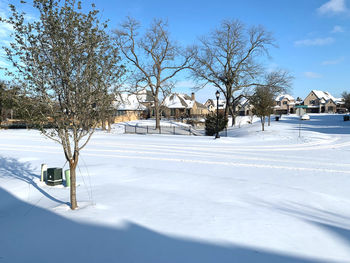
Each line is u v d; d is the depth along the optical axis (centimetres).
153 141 2436
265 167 1229
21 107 563
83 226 511
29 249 429
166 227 505
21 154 1602
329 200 746
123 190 781
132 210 601
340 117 5547
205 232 486
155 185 855
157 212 589
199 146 2066
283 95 9456
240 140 2586
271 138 2664
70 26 553
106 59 584
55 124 608
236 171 1138
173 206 632
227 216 573
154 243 441
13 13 538
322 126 3819
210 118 3516
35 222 544
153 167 1211
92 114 622
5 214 615
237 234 482
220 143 2311
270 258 401
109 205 639
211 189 814
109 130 3712
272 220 562
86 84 593
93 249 424
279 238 473
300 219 582
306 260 398
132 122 5069
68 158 615
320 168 1210
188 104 7362
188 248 426
